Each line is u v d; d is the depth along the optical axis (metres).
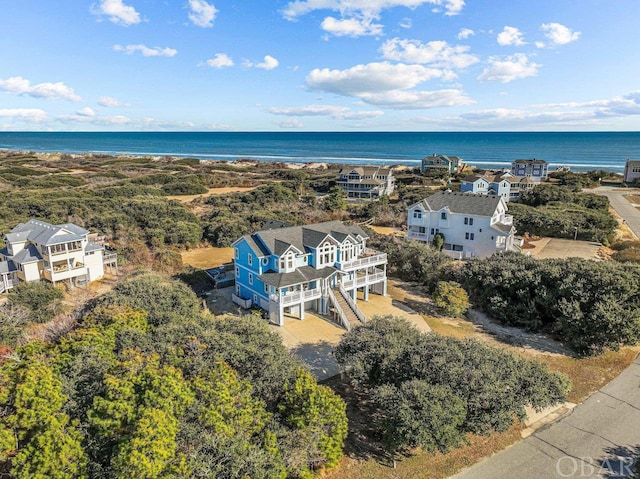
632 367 29.00
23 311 30.00
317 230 38.78
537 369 22.45
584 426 23.03
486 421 19.25
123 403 15.41
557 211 67.81
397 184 112.50
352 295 39.75
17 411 14.95
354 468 19.95
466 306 35.84
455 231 53.16
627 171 113.94
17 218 59.12
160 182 107.12
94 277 43.16
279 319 33.88
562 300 31.80
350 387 26.19
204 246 59.28
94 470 14.57
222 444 15.80
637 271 32.31
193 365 19.05
